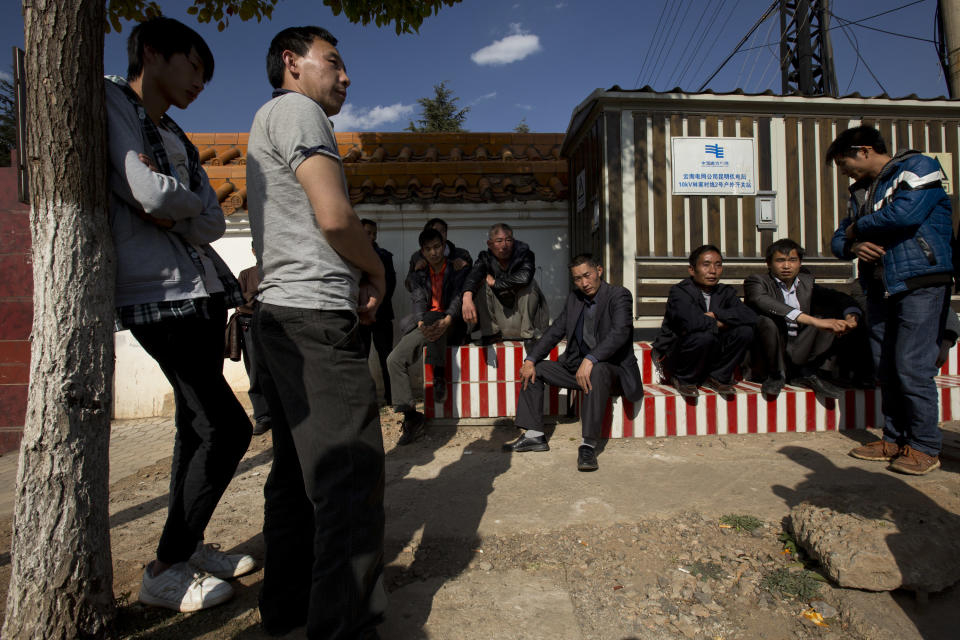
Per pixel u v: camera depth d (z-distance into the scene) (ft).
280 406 6.19
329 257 5.63
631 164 16.03
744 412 13.55
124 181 6.09
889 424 11.11
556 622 6.48
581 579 7.39
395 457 12.96
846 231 10.88
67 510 5.76
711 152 16.25
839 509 8.11
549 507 9.62
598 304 12.90
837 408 13.61
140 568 8.18
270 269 5.73
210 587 7.02
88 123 5.75
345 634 5.29
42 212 5.69
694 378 13.48
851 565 6.78
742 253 16.44
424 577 7.57
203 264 6.99
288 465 6.34
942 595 6.65
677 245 16.19
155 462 14.33
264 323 5.74
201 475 6.86
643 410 13.48
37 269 5.74
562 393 15.53
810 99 16.17
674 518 8.98
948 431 12.43
